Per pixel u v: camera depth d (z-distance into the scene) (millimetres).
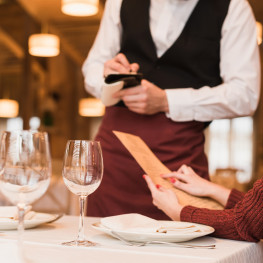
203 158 1904
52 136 12531
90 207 1914
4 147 906
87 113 12266
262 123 13922
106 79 1723
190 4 1863
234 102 1795
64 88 12977
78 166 1055
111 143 1869
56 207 3613
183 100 1788
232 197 1381
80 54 11344
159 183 1417
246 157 14336
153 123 1841
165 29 1882
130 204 1808
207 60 1880
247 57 1834
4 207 1397
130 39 1945
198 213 1260
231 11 1846
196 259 919
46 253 938
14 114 11586
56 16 9328
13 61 12062
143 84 1740
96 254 948
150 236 1074
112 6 2043
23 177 887
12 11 10422
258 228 1144
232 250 1038
